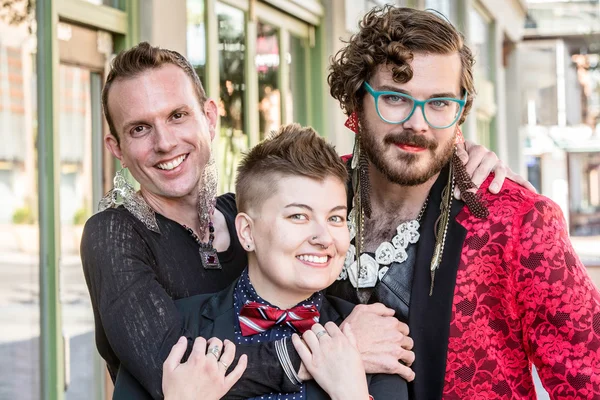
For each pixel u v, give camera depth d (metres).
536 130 14.61
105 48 3.80
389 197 2.03
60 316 3.49
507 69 14.38
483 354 1.90
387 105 1.89
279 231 1.77
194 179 2.02
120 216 1.93
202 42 4.66
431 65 1.85
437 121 1.87
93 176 3.76
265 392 1.73
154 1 3.93
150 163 1.99
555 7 14.27
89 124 3.73
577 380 1.81
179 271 1.98
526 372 1.91
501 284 1.88
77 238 3.65
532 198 1.90
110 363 1.99
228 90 5.03
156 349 1.74
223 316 1.85
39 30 3.37
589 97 14.53
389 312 1.88
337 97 2.07
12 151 3.30
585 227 14.73
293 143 1.81
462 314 1.90
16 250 3.34
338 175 1.82
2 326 3.28
